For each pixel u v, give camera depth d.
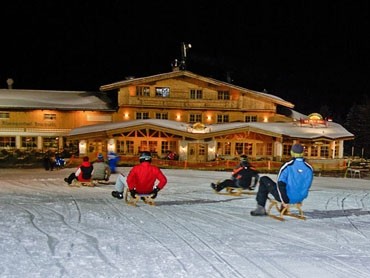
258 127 35.12
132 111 40.38
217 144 36.62
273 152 36.72
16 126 39.34
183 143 35.09
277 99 41.81
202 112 41.22
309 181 8.29
